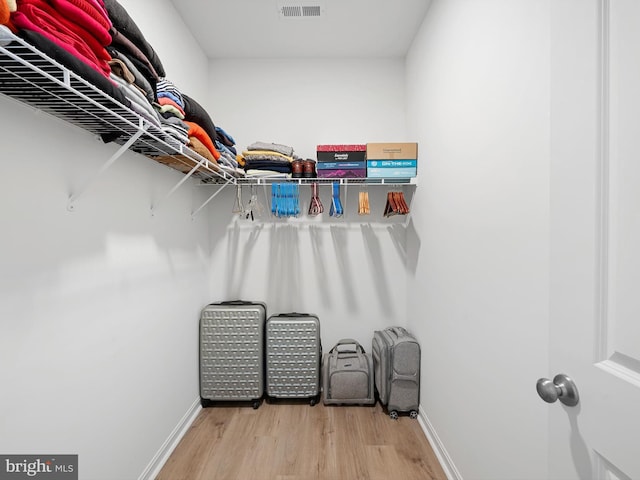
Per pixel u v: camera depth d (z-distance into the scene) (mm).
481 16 1307
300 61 2547
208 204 2508
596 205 606
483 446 1298
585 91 630
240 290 2533
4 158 856
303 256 2533
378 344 2250
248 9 1998
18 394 905
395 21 2123
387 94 2553
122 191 1387
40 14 698
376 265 2539
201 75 2396
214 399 2242
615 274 577
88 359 1178
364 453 1779
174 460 1732
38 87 785
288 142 2549
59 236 1043
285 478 1596
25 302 922
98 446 1228
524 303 1035
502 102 1156
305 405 2285
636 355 539
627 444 542
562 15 689
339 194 2346
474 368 1372
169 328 1828
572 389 662
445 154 1702
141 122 1024
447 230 1674
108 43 893
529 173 1005
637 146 541
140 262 1533
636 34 541
